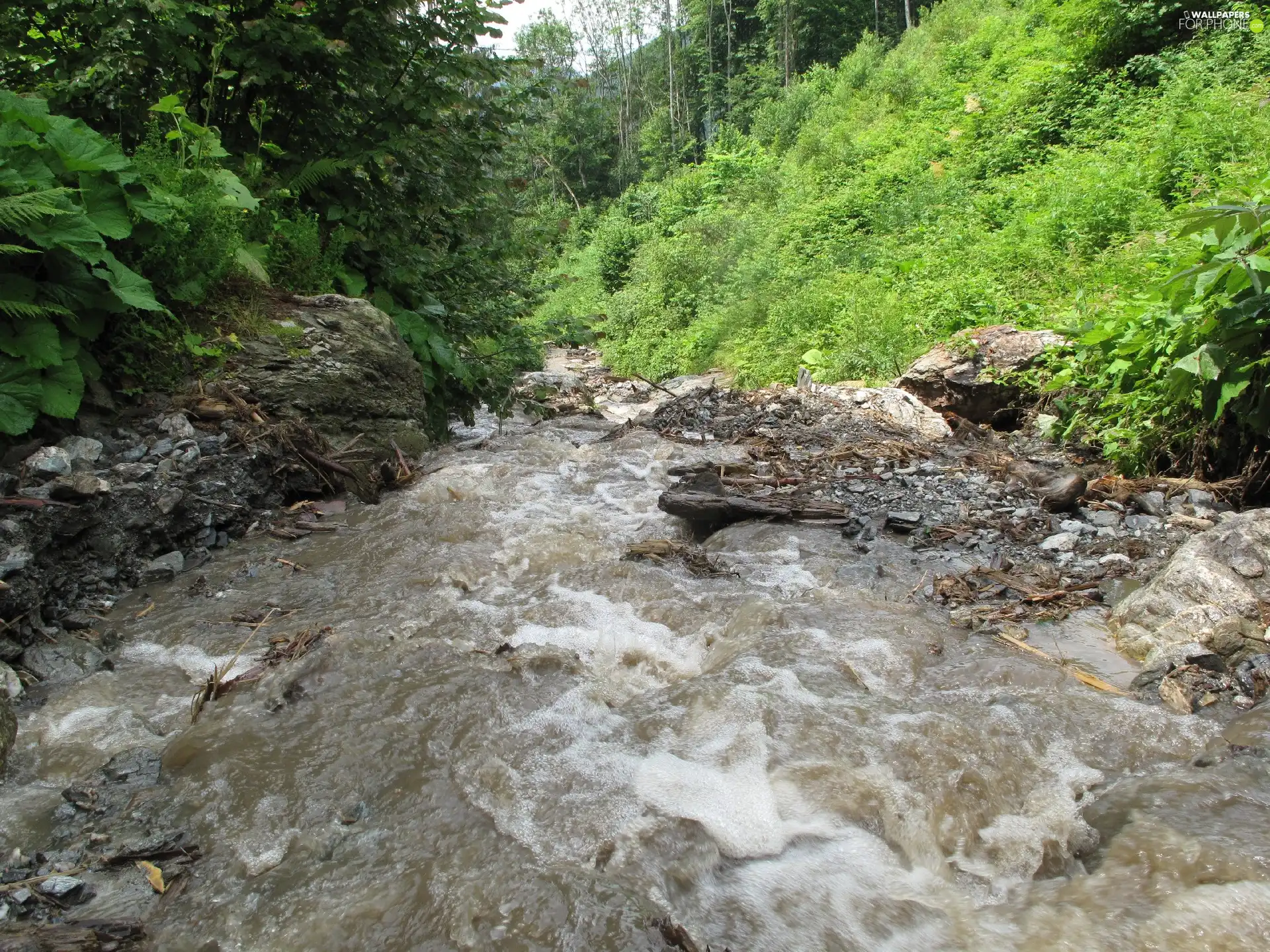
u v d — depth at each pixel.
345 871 2.36
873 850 2.45
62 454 4.35
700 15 49.56
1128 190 10.84
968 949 2.10
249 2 6.82
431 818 2.56
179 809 2.63
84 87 6.20
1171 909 2.11
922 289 11.50
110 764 2.88
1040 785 2.71
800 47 40.03
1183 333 5.25
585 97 48.53
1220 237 4.77
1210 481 5.50
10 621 3.57
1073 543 4.76
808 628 3.68
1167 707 3.09
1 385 4.29
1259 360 4.73
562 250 34.62
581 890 2.21
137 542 4.47
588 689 3.28
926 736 2.88
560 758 2.84
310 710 3.14
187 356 5.54
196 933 2.16
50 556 4.09
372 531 5.09
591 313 23.81
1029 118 16.27
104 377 5.15
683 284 19.50
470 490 5.94
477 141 8.31
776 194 21.84
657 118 49.22
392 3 7.25
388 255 7.70
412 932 2.12
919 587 4.23
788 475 6.19
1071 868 2.38
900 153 19.25
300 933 2.14
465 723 3.04
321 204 7.61
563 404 10.44
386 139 7.66
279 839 2.49
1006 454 6.89
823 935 2.17
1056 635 3.76
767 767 2.75
